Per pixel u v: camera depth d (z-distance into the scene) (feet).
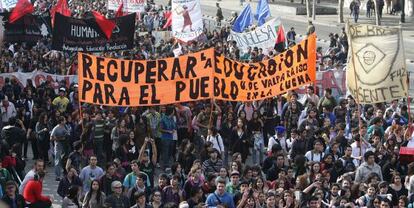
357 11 231.09
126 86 75.97
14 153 72.13
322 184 64.80
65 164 78.18
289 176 68.95
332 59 143.23
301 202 62.75
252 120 87.45
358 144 77.00
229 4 296.92
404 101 104.22
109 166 66.23
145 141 73.97
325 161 71.97
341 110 92.27
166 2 302.45
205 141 81.87
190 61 77.00
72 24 105.29
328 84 112.98
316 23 235.40
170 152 86.07
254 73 81.00
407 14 247.70
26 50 133.18
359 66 76.54
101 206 62.03
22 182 66.49
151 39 162.50
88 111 86.79
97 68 75.41
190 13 127.13
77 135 82.53
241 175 69.31
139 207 60.08
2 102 91.91
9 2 158.81
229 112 87.35
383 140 81.51
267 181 67.92
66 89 99.35
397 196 66.49
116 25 107.34
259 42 130.93
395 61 76.13
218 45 147.95
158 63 76.33
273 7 273.75
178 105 87.92
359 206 63.46
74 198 63.05
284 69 82.12
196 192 63.46
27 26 133.90
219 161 72.74
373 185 63.57
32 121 90.27
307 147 79.15
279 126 85.10
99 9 226.99
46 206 61.77
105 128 81.20
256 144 86.94
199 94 77.56
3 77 108.68
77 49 105.91
